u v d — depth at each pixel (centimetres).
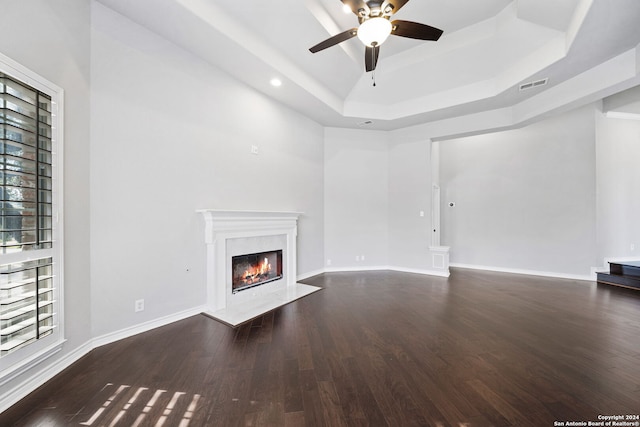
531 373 197
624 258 526
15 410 157
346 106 500
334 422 149
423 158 552
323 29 319
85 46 223
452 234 652
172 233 290
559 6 282
